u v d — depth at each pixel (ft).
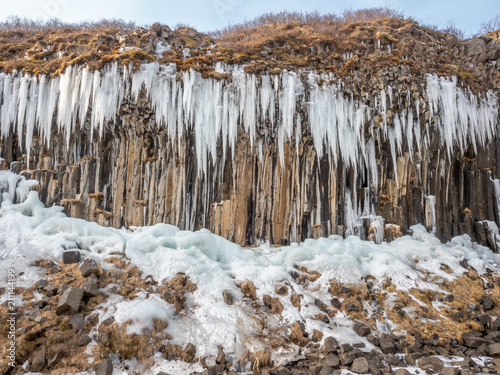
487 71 40.14
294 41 37.19
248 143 31.37
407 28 38.81
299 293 23.38
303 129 31.76
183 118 30.45
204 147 30.55
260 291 22.91
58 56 34.37
